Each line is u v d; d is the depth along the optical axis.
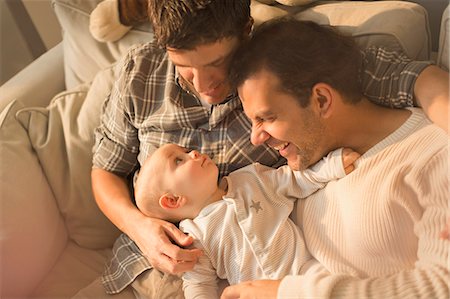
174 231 1.01
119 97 1.16
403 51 1.02
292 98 0.85
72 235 1.28
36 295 1.15
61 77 1.56
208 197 1.02
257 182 1.03
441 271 0.74
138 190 1.05
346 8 1.12
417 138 0.87
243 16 0.91
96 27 1.35
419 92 0.88
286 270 0.95
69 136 1.26
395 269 0.86
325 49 0.87
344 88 0.88
